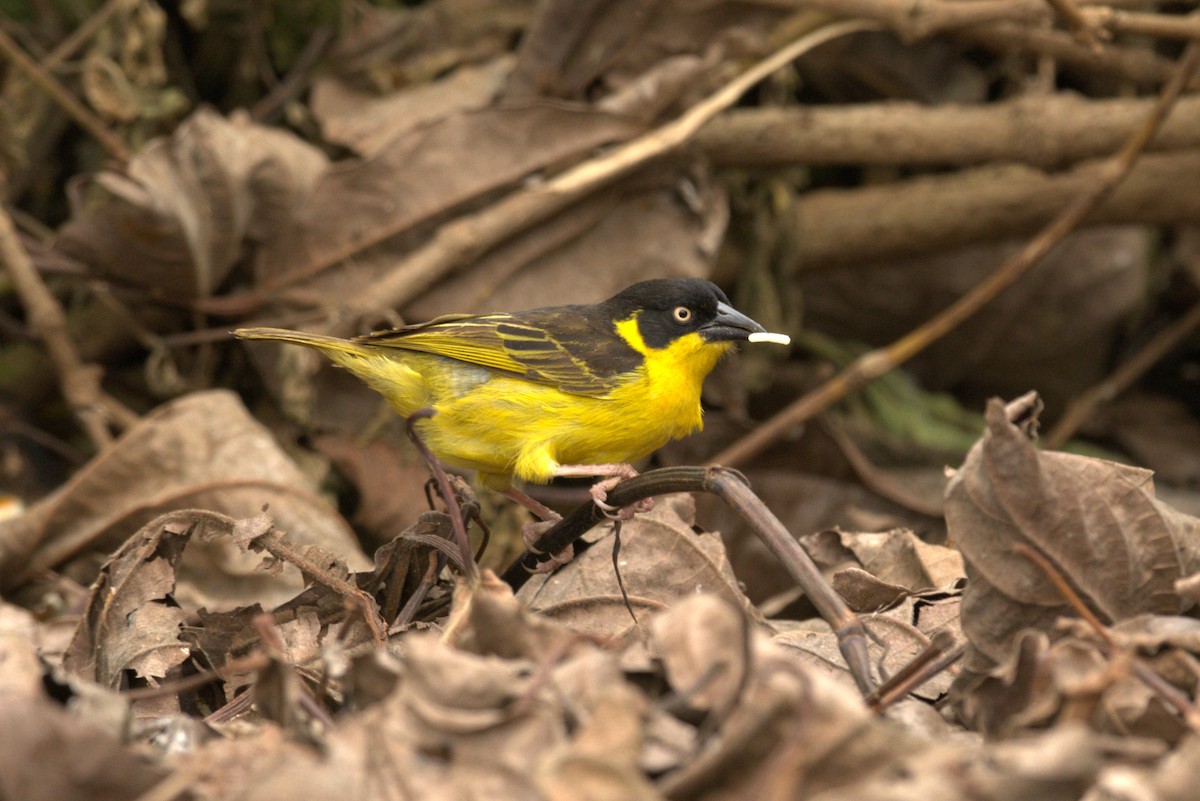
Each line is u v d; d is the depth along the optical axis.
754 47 12.42
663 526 7.32
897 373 15.53
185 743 5.23
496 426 9.48
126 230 11.62
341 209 12.15
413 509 12.18
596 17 12.36
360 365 9.71
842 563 7.86
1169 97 12.16
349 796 4.24
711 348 9.76
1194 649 4.96
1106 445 16.28
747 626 4.36
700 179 12.60
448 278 12.13
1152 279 16.78
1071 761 4.00
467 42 13.37
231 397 10.90
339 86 13.30
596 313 9.94
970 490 5.78
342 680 5.25
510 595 5.74
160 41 13.59
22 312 14.48
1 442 13.51
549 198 11.97
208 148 11.61
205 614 6.64
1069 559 5.65
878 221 14.41
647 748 4.41
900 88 15.19
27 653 5.09
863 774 4.25
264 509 6.69
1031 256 12.55
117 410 12.72
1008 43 13.74
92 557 10.73
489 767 4.33
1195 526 5.80
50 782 4.32
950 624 6.77
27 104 13.66
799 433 12.62
